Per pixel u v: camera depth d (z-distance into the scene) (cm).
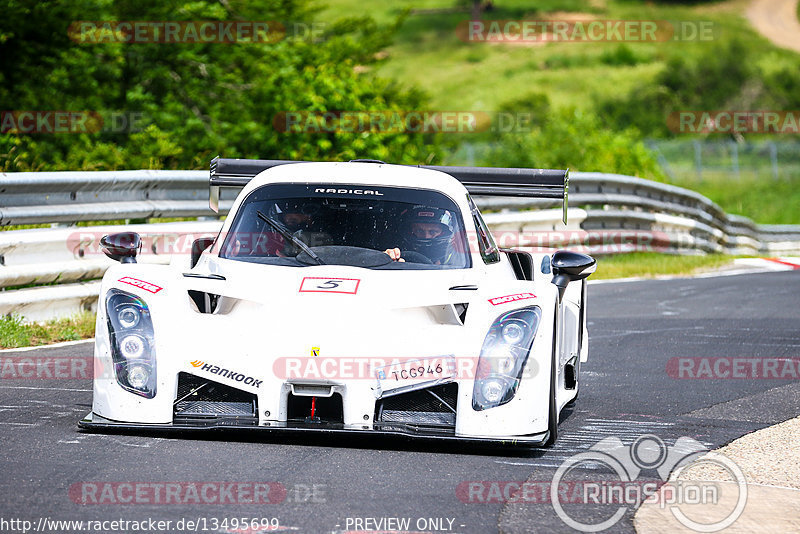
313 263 2020
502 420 1752
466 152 11669
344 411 1728
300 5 8725
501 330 1808
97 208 3456
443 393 1773
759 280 5406
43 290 3094
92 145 6794
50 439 1748
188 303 1858
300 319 1794
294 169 2298
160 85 7650
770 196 14275
